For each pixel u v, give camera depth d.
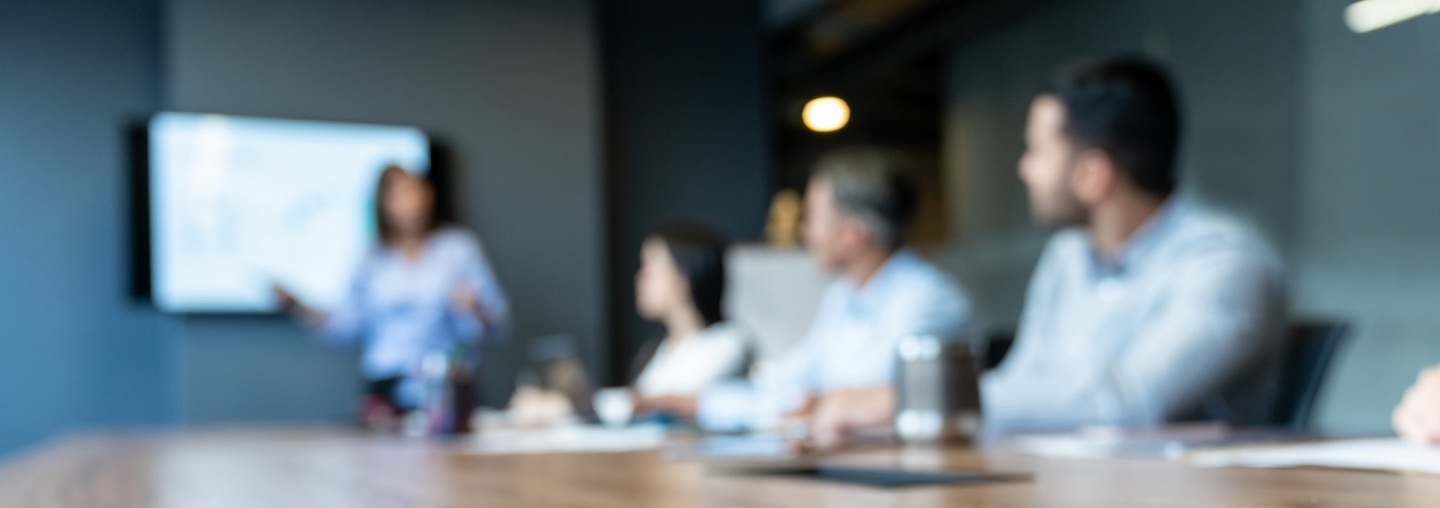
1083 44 4.76
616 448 1.35
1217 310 1.72
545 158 5.13
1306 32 3.92
